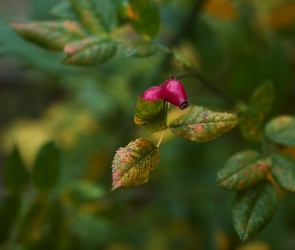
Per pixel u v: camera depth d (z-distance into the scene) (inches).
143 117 14.5
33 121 35.4
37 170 19.9
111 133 29.9
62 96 40.9
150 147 14.1
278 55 21.3
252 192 15.7
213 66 23.8
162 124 14.7
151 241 26.5
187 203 24.6
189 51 25.8
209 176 26.5
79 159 28.1
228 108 21.6
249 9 24.7
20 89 41.6
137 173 13.9
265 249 23.9
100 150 27.3
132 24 17.1
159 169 27.4
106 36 17.0
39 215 20.3
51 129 33.7
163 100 14.4
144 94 14.6
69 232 20.9
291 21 23.9
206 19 26.0
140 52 16.6
